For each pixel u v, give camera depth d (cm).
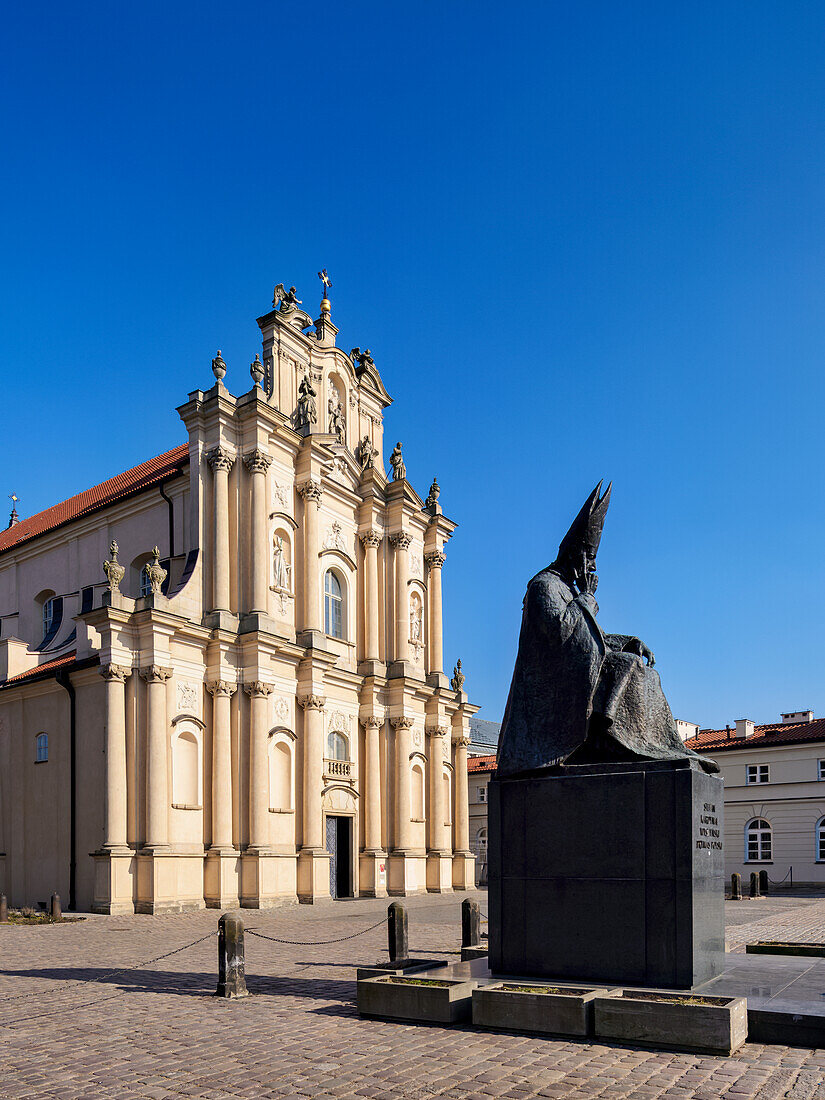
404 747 4659
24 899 3834
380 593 4850
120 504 4416
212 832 3650
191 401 3978
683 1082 902
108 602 3475
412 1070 969
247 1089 923
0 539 5534
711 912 1240
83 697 3762
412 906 3725
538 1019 1110
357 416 4950
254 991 1509
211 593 3859
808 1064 959
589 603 1393
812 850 5647
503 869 1304
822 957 1498
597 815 1248
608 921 1217
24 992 1552
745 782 5941
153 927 2814
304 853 3966
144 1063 1038
